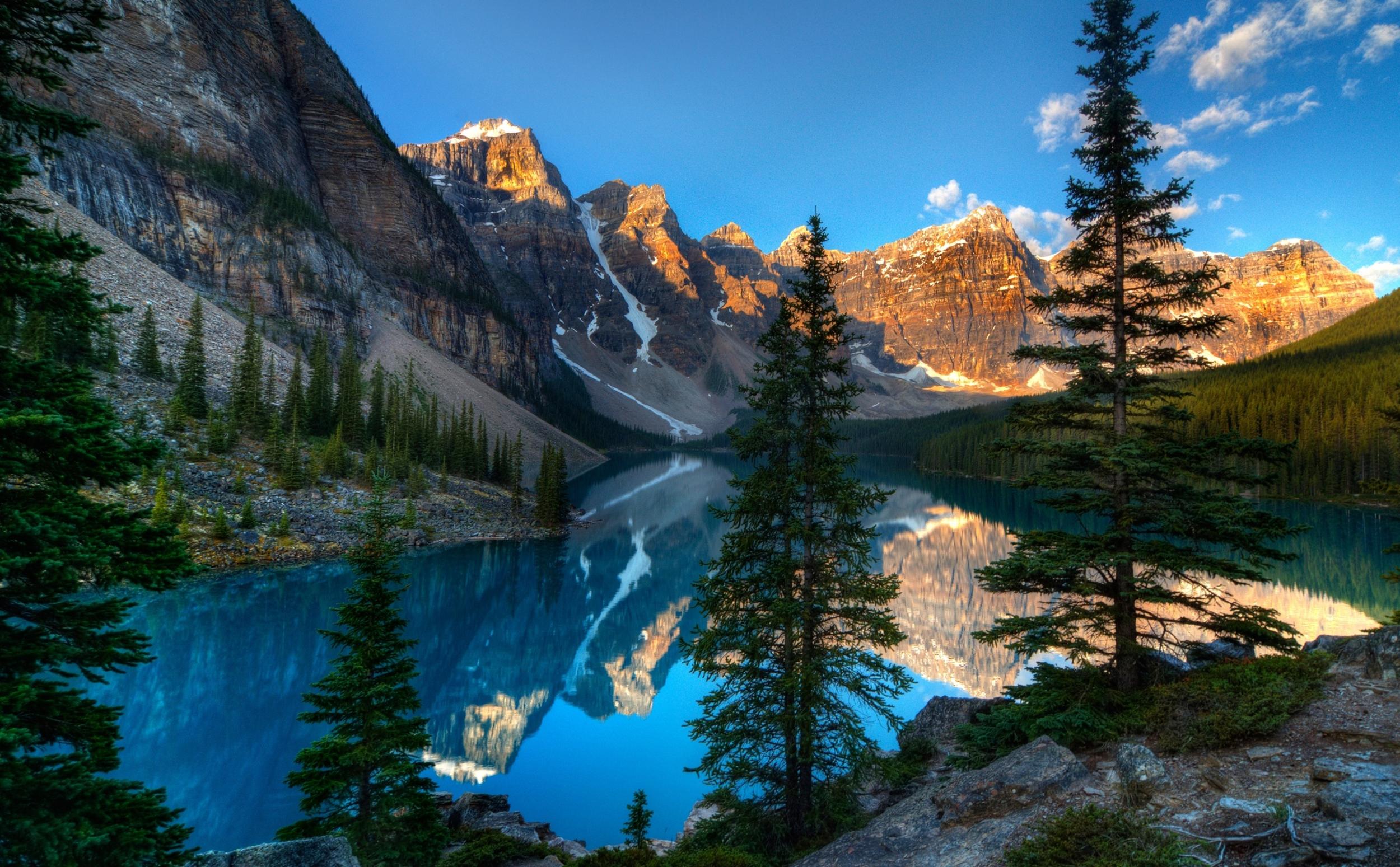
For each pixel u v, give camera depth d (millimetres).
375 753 13453
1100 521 90875
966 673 37938
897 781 14906
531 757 29094
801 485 14328
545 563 66125
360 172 169875
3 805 5598
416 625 46875
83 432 6234
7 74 6516
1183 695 11406
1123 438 13234
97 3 6871
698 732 14414
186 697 30969
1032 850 7867
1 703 5527
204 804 22719
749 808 14859
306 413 78688
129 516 6574
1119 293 13797
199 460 57062
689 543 81938
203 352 68125
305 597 44125
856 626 14219
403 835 13906
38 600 6246
